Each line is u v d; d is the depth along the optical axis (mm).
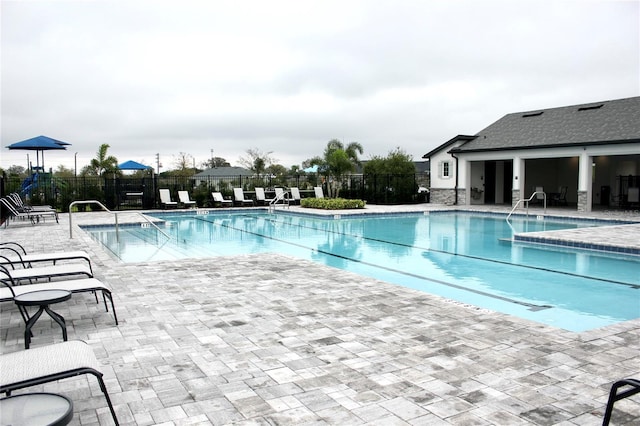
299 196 24359
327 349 3928
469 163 22641
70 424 2721
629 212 17844
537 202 23578
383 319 4773
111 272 7219
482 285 7574
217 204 23000
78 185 22047
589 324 5586
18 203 16594
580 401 2965
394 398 3023
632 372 3410
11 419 1976
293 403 2967
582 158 18016
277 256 8750
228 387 3209
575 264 9148
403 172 25094
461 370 3471
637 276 8125
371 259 10000
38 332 4387
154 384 3262
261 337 4246
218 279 6719
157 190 22203
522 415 2789
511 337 4199
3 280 4844
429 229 15008
